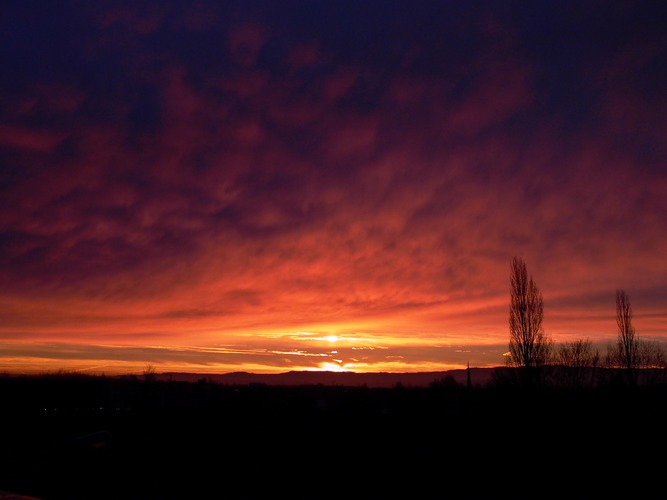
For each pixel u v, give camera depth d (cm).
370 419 4747
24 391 6353
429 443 3547
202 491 2144
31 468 2678
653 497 2059
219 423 4841
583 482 2323
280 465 2825
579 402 3688
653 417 3478
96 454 2980
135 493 2077
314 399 6272
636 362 4094
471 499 2022
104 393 6762
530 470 2622
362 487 2258
